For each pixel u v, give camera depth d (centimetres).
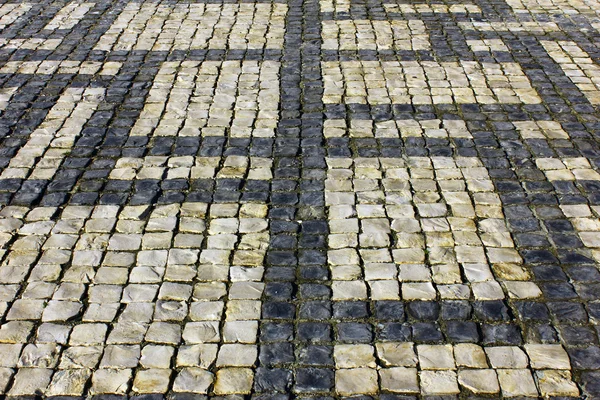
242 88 543
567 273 365
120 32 637
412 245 385
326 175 443
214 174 444
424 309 345
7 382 307
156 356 320
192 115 507
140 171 446
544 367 314
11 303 348
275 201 420
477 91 541
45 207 414
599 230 395
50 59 586
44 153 464
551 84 552
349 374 312
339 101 525
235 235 392
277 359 319
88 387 305
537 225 400
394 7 693
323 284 360
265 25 653
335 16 673
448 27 650
